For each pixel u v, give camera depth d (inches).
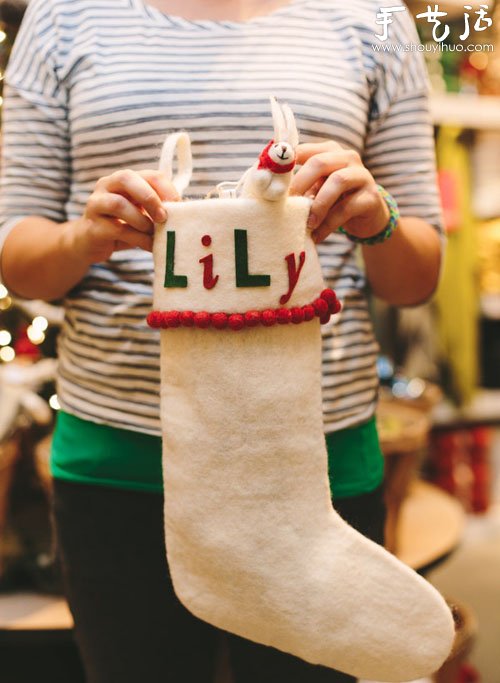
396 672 26.3
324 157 25.5
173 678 33.5
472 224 95.6
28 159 33.7
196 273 24.7
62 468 33.9
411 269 34.1
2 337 63.2
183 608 32.9
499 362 104.7
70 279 31.6
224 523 25.6
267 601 26.0
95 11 32.4
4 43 55.1
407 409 68.7
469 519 104.2
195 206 24.5
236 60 31.4
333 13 33.0
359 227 27.7
